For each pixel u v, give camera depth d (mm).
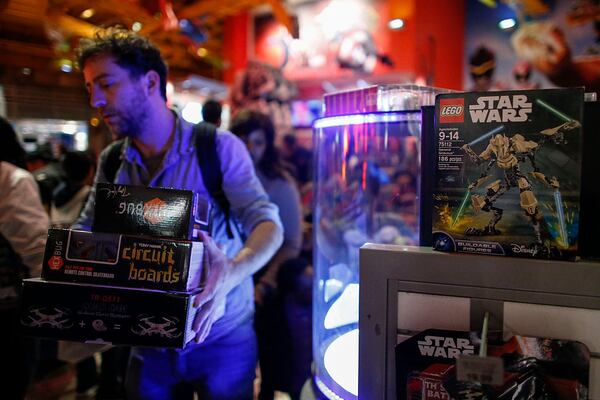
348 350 839
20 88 5785
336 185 1187
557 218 572
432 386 587
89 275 726
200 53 5406
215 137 1111
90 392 2359
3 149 1435
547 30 4660
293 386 1644
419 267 617
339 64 5535
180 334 705
